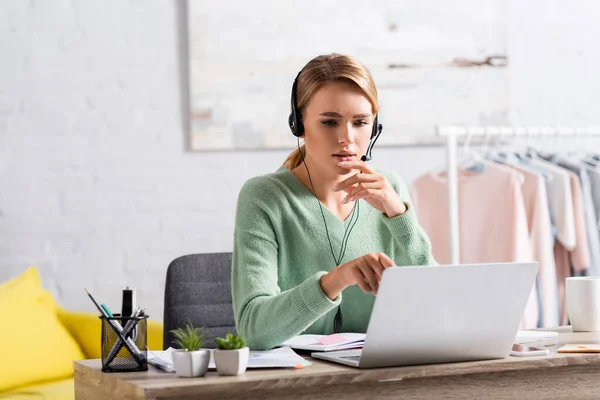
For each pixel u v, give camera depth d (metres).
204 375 1.40
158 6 3.75
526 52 4.24
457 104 4.11
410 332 1.45
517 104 4.22
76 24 3.66
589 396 1.61
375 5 3.99
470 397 1.51
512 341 1.55
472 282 1.46
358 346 1.67
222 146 3.80
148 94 3.74
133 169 3.72
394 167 4.04
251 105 3.83
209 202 3.81
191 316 2.59
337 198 1.97
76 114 3.66
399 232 1.86
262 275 1.80
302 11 3.89
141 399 1.29
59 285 3.63
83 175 3.67
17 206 3.59
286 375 1.38
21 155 3.60
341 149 1.79
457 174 3.30
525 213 3.16
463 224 3.24
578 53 4.32
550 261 3.17
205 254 2.67
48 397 2.73
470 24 4.13
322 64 1.81
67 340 3.14
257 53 3.84
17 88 3.60
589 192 3.31
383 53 4.00
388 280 1.38
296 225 1.92
